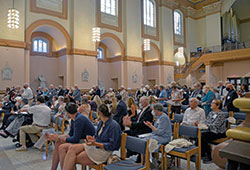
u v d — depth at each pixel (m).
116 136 2.97
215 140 4.06
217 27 20.38
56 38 13.57
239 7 24.33
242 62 18.30
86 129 3.43
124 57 15.86
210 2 21.03
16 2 10.74
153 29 18.25
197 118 4.48
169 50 19.14
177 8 20.47
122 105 5.17
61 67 13.76
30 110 4.97
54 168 3.36
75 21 13.07
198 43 22.14
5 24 10.41
